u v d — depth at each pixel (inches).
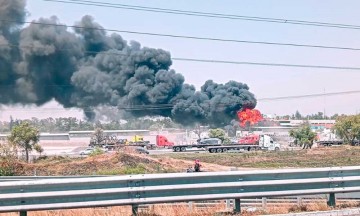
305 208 416.8
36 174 1331.2
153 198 375.2
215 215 390.0
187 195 383.2
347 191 432.1
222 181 392.2
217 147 3038.9
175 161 1822.1
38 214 395.5
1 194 343.0
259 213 398.6
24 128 2236.7
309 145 3437.5
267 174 405.1
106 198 364.8
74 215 399.5
